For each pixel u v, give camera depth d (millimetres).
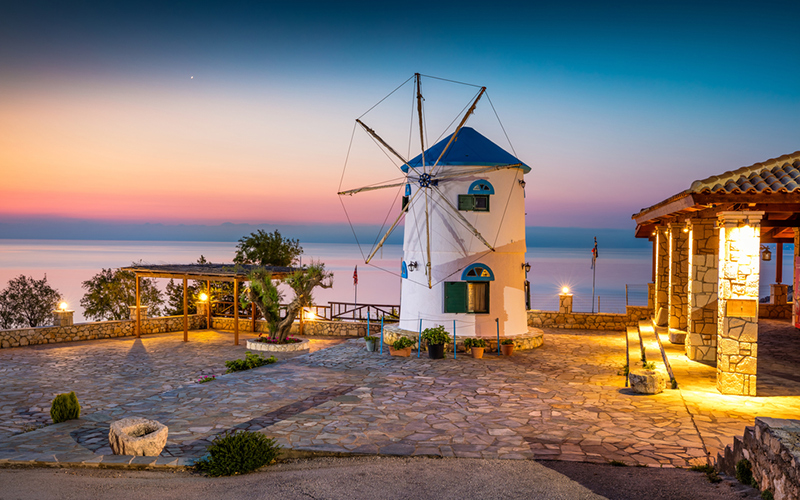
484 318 20781
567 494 6906
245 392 13773
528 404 12070
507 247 20984
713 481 6984
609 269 193250
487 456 8547
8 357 21125
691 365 14633
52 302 38875
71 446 9703
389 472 7902
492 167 20797
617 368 16797
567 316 25969
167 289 34312
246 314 29625
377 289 114812
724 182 10500
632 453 8453
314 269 22906
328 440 9508
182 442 9805
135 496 7152
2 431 11992
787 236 23531
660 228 21391
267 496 7082
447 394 13219
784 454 5504
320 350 20734
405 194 22328
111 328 26391
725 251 11719
